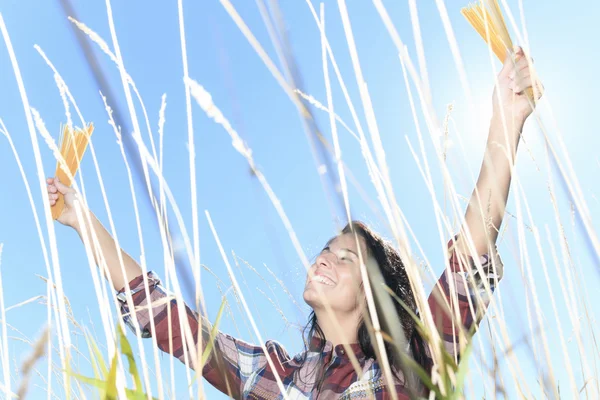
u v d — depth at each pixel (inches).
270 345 57.3
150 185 22.3
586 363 31.2
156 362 25.8
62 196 54.5
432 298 48.6
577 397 28.9
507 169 43.7
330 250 54.0
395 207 24.5
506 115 43.0
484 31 34.3
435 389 19.8
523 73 33.4
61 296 26.2
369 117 25.1
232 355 55.0
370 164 25.3
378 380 48.2
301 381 52.7
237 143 18.6
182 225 23.8
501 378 25.9
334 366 51.6
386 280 53.7
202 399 22.5
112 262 55.3
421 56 25.5
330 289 51.1
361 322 50.5
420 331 23.1
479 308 29.9
